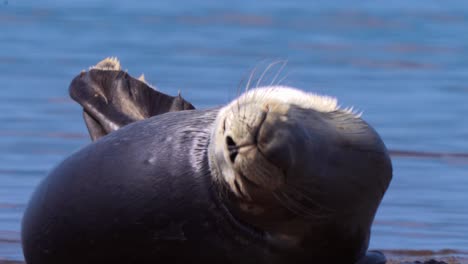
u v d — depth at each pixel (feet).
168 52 231.30
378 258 84.48
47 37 247.29
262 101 72.33
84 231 80.64
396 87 198.80
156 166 79.41
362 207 78.74
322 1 328.49
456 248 99.30
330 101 80.23
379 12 304.91
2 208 110.83
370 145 78.33
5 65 210.38
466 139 153.07
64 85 191.83
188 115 84.33
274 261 78.69
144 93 111.04
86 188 81.20
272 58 226.99
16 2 298.97
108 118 108.68
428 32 271.08
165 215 77.87
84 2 310.04
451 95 191.83
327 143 75.10
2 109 168.35
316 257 79.92
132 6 305.53
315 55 234.17
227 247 77.46
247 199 72.90
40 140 147.64
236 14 297.12
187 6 307.37
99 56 224.53
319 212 75.77
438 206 115.75
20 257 93.30
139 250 79.15
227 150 68.95
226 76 201.46
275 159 67.46
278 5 314.14
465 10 310.24
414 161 138.72
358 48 246.68
